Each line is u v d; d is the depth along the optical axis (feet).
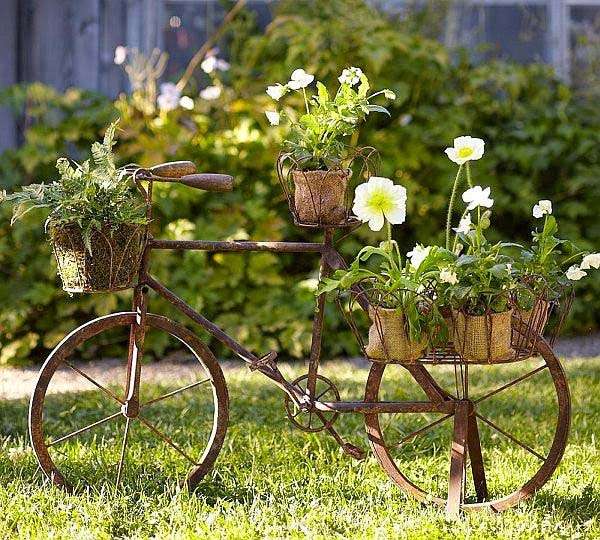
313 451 21.09
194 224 33.73
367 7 37.78
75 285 17.26
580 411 24.45
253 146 34.14
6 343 32.58
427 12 40.19
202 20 39.52
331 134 17.83
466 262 16.35
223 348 32.65
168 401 25.71
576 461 20.36
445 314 16.78
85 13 38.01
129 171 17.80
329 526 16.76
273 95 18.06
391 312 16.58
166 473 19.47
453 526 16.74
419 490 18.12
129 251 17.26
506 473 19.49
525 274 17.13
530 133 36.09
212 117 35.37
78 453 20.66
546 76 38.04
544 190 36.76
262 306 33.27
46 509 17.51
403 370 29.09
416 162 34.83
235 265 33.22
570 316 35.32
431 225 35.22
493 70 37.06
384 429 22.63
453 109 35.86
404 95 34.76
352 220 17.89
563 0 41.11
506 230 36.52
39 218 32.65
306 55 35.40
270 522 16.89
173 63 39.45
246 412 24.64
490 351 16.55
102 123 34.14
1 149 36.65
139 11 38.86
